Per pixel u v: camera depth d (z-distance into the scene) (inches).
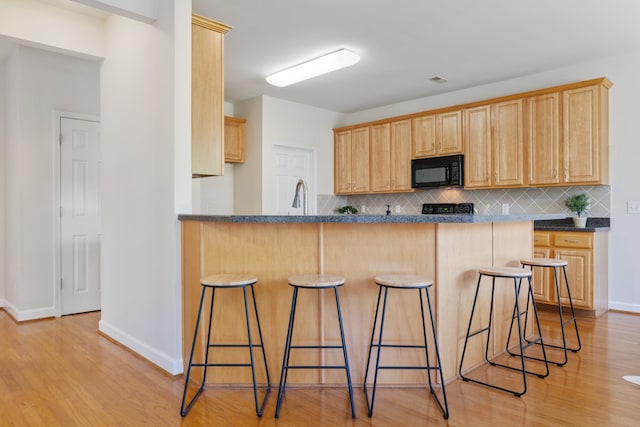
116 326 128.3
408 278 87.5
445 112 196.1
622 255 159.6
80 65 163.2
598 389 91.9
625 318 150.6
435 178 197.8
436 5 118.6
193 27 110.3
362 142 229.1
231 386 96.0
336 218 85.3
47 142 155.9
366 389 93.3
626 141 157.5
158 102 107.4
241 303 96.9
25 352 117.9
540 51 152.7
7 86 163.3
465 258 103.6
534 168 168.9
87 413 82.6
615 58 158.7
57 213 158.2
